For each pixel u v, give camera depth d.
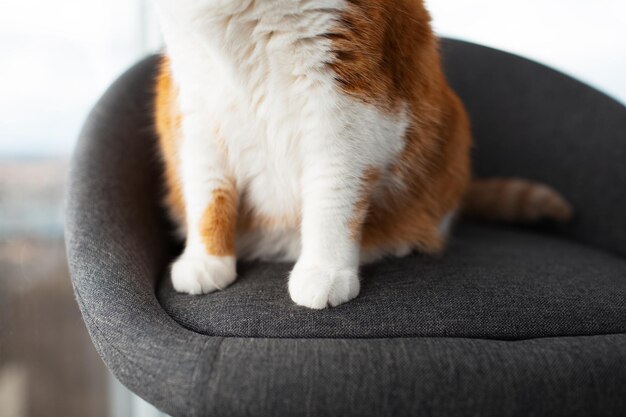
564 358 0.41
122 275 0.46
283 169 0.50
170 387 0.40
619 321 0.46
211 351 0.41
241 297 0.47
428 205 0.56
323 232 0.48
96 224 0.49
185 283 0.48
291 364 0.40
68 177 0.52
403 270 0.51
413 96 0.50
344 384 0.39
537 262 0.54
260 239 0.55
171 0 0.45
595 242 0.66
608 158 0.65
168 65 0.53
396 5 0.48
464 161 0.60
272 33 0.45
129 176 0.56
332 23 0.45
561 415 0.40
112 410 0.71
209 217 0.51
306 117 0.47
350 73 0.46
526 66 0.69
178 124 0.52
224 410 0.39
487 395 0.39
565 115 0.67
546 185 0.69
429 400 0.39
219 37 0.45
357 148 0.47
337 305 0.45
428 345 0.41
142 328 0.43
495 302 0.46
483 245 0.60
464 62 0.70
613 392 0.40
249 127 0.49
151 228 0.56
